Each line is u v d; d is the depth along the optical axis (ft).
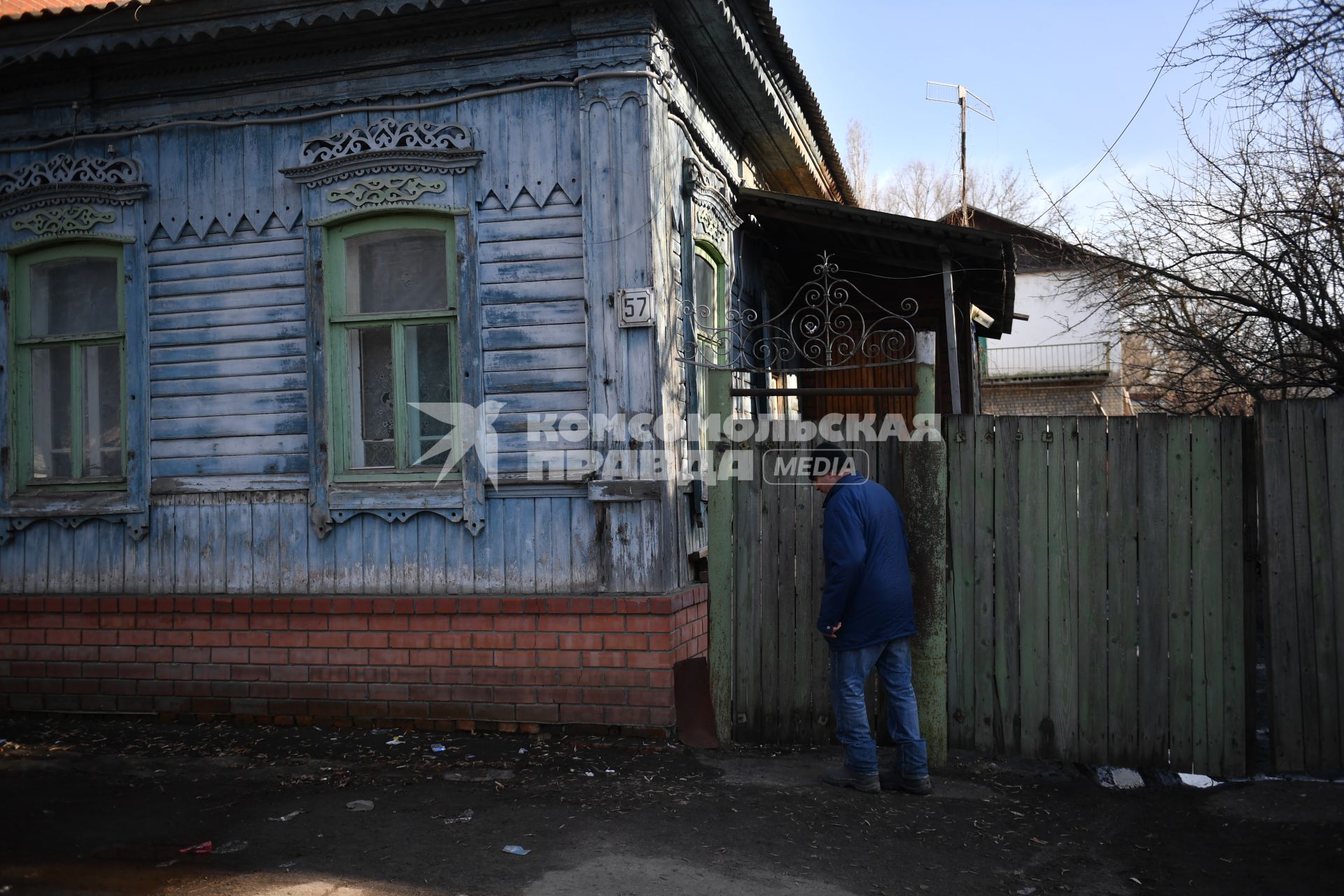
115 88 21.70
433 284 20.56
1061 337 98.17
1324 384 28.35
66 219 21.83
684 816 14.92
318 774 16.99
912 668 17.37
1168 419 16.88
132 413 21.48
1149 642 16.87
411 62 20.33
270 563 20.77
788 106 27.89
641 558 19.13
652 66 19.34
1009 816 15.08
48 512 21.70
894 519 16.38
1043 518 17.29
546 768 17.12
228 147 21.21
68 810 15.20
